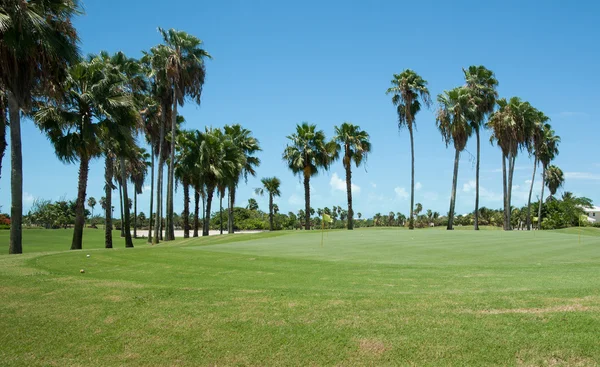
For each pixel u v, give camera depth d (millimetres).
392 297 7973
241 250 18781
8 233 55969
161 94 39000
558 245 21172
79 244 26500
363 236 29219
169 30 36406
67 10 18141
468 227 73875
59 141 24656
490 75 47625
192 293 8570
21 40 15852
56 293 8875
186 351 5969
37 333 6734
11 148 19844
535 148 57469
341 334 6195
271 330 6426
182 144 43969
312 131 49562
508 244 21719
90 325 6965
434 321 6500
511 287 8984
